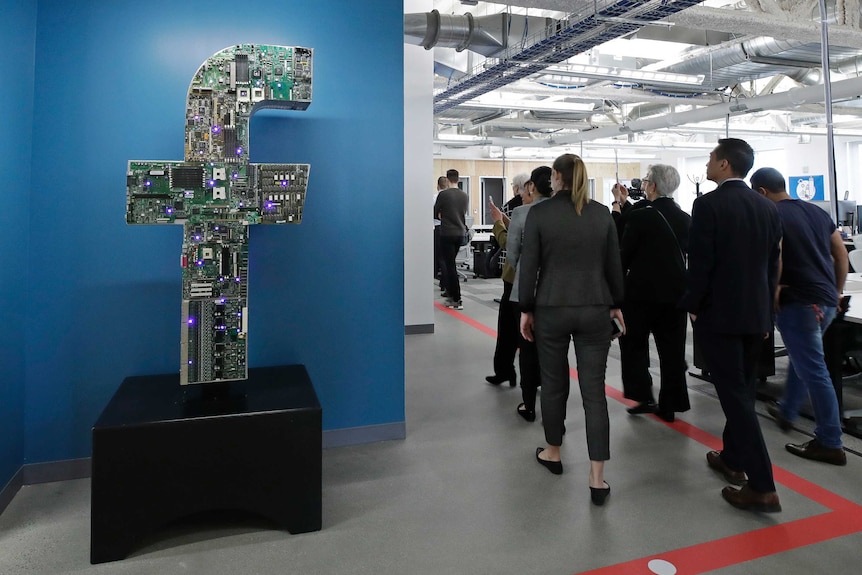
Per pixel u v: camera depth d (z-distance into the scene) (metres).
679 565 1.76
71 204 2.32
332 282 2.70
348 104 2.67
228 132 2.09
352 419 2.76
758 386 3.72
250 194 2.10
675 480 2.36
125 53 2.34
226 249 2.08
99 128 2.33
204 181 2.05
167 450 1.82
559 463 2.42
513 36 4.66
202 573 1.73
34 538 1.92
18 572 1.73
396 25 2.73
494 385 3.78
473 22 4.58
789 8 4.08
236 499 1.90
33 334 2.30
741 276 2.05
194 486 1.85
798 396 2.85
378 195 2.75
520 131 11.17
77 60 2.29
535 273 2.24
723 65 5.63
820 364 2.54
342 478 2.39
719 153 2.18
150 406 1.97
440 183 6.87
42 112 2.26
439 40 4.57
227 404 1.99
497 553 1.83
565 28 4.07
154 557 1.82
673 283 2.92
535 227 2.21
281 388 2.20
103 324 2.38
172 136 2.41
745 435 2.09
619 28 3.96
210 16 2.44
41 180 2.28
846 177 11.64
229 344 2.09
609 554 1.82
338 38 2.63
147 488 1.82
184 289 2.05
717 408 3.29
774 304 2.34
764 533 1.95
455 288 6.66
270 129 2.57
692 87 6.17
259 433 1.90
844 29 4.16
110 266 2.38
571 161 2.21
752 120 10.76
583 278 2.17
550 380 2.35
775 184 2.68
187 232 2.05
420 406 3.34
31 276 2.29
